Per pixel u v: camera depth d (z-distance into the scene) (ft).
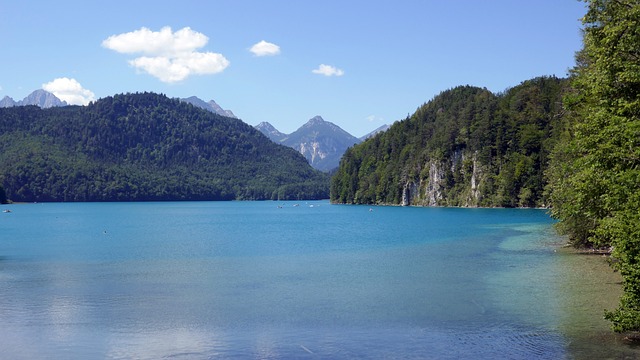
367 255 202.08
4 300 120.98
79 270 169.07
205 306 112.78
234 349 82.84
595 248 188.96
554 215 182.19
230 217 568.41
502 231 306.96
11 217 569.23
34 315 106.32
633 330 79.25
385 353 79.30
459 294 120.78
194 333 92.02
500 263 170.09
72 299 121.60
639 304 72.95
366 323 96.68
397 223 409.49
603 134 78.69
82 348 84.38
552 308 103.60
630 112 78.54
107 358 79.61
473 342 83.41
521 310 102.89
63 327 96.94
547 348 78.95
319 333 90.79
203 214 650.84
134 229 379.55
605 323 91.25
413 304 111.55
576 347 78.74
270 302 115.96
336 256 200.95
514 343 82.02
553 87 652.07
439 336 87.30
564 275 142.41
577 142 91.35
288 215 608.19
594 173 80.33
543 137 620.08
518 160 629.92
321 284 137.69
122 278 151.23
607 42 80.23
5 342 87.92
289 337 88.74
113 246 252.21
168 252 223.10
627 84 80.43
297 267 170.81
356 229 354.74
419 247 228.22
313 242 264.31
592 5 85.05
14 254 218.79
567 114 193.36
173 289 132.98
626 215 71.31
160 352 82.02
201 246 249.55
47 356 80.94
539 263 166.91
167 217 573.74
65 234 334.03
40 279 150.51
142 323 99.14
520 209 599.16
